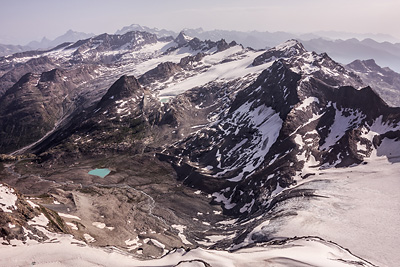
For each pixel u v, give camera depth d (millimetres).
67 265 49125
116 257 53781
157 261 52344
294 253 53406
